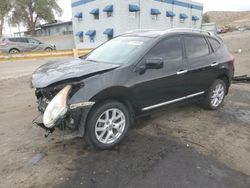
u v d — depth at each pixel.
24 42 20.81
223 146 4.26
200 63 5.27
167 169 3.55
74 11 32.88
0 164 3.67
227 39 27.31
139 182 3.28
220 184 3.26
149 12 29.12
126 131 4.23
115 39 5.38
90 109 3.74
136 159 3.79
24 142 4.32
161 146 4.19
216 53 5.76
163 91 4.64
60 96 3.53
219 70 5.71
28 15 45.66
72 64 4.38
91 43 30.58
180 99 5.04
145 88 4.31
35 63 14.50
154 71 4.43
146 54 4.38
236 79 9.03
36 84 3.71
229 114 5.74
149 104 4.50
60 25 46.28
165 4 31.45
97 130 3.89
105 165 3.63
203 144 4.31
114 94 3.91
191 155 3.93
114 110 4.02
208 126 5.05
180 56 4.93
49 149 4.07
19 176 3.41
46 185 3.22
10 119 5.40
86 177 3.37
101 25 28.38
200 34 5.53
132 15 27.27
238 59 14.72
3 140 4.40
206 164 3.70
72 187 3.18
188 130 4.84
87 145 4.18
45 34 49.34
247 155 4.00
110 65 4.17
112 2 26.23
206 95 5.68
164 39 4.71
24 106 6.34
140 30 5.53
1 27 42.25
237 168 3.64
